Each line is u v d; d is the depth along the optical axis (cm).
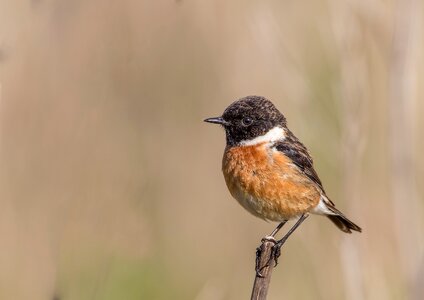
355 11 1299
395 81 1248
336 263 1354
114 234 1287
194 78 1508
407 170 1234
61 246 1252
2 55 1182
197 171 1489
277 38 1368
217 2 1508
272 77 1478
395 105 1245
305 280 1412
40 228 1295
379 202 1395
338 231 1392
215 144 1515
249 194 1187
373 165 1425
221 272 1441
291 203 1184
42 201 1323
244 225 1483
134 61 1423
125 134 1430
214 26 1511
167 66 1481
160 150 1464
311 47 1454
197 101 1506
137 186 1363
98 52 1382
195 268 1427
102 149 1376
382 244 1360
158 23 1439
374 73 1446
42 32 1359
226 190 1500
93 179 1338
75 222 1275
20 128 1363
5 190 1336
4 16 1194
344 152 1263
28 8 1328
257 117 1196
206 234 1459
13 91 1362
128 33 1385
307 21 1484
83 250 1266
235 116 1201
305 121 1351
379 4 1338
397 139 1241
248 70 1505
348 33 1273
